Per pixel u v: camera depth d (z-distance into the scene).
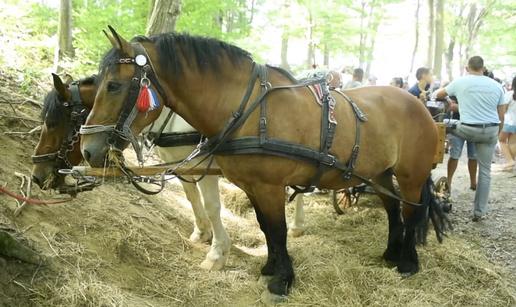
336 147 2.95
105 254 3.24
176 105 2.71
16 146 3.97
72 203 3.62
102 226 3.51
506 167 7.58
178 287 3.24
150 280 3.23
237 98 2.75
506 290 3.40
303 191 3.13
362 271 3.48
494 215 5.28
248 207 5.36
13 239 2.54
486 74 7.14
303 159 2.81
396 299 3.16
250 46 10.94
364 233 4.53
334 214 5.20
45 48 7.62
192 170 3.09
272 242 3.02
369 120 3.17
